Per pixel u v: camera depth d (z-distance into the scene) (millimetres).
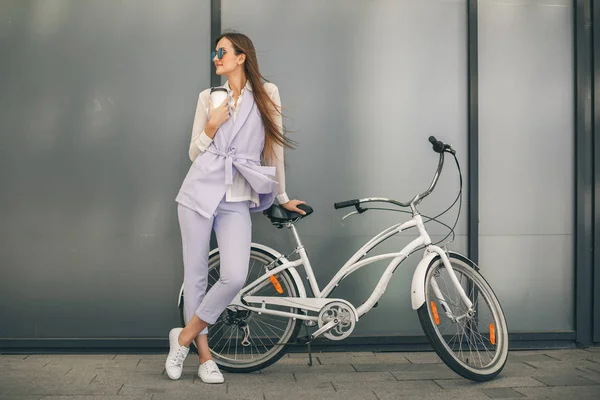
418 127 3768
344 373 3262
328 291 3303
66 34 3623
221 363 3299
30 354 3588
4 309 3604
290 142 3502
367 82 3746
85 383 3018
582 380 3111
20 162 3604
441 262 3266
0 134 3596
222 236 3111
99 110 3635
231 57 3100
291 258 3734
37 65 3609
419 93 3768
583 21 3801
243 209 3145
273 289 3580
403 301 3770
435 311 3184
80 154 3629
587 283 3807
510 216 3809
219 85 3639
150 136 3654
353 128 3740
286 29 3709
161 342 3611
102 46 3637
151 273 3658
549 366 3391
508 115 3805
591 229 3807
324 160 3730
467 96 3775
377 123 3752
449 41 3777
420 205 3775
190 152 3170
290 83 3715
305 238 3730
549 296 3822
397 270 3766
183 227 3125
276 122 3178
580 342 3797
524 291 3811
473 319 3469
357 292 3744
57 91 3617
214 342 3592
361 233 3746
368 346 3727
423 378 3164
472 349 3736
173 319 3662
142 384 3016
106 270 3641
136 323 3654
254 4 3688
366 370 3324
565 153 3832
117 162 3643
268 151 3213
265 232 3729
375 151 3750
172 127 3660
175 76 3660
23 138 3605
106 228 3639
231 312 3279
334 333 3664
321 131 3729
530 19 3811
